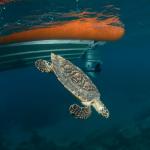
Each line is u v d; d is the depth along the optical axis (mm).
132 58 78375
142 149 16391
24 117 30156
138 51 59531
